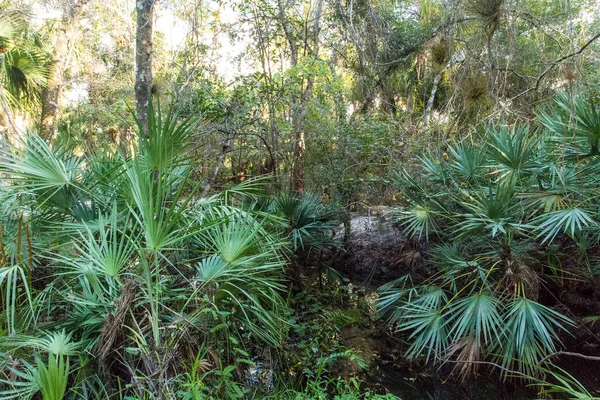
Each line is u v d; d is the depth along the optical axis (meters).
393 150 6.85
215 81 6.93
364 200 7.21
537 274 4.50
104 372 2.84
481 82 7.04
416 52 9.23
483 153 4.98
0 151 3.31
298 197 6.58
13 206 3.67
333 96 7.94
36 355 2.61
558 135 4.21
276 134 7.68
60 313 3.31
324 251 6.84
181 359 2.88
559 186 4.16
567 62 5.53
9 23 7.20
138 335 2.68
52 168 3.43
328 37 9.07
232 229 3.32
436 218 5.22
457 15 7.44
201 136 6.70
